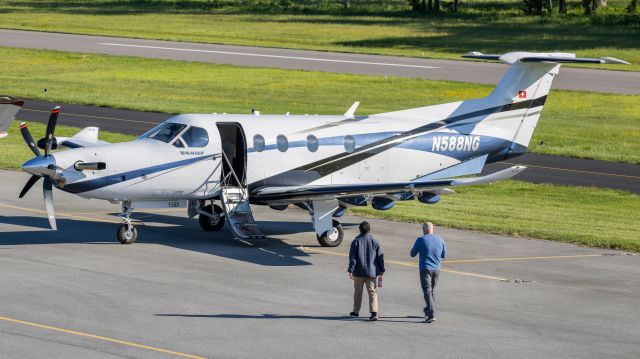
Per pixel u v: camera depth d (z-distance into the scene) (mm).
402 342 29047
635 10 175500
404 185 41625
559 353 28453
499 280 38375
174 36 161375
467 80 115562
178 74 120812
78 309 31781
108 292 34188
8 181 59188
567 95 107812
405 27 173000
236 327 30203
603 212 56688
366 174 47250
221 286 35750
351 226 49625
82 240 43594
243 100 102062
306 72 122062
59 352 27031
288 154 45125
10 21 182250
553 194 62719
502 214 54250
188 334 29219
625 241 46531
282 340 28891
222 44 150750
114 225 47625
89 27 174375
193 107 96375
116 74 120812
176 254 41344
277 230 48156
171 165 42656
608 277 39438
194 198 44031
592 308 34219
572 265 41594
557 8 190750
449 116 49219
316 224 43906
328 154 46062
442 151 48625
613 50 137250
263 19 191375
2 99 34938
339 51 142875
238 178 44781
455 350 28391
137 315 31266
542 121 93688
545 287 37375
